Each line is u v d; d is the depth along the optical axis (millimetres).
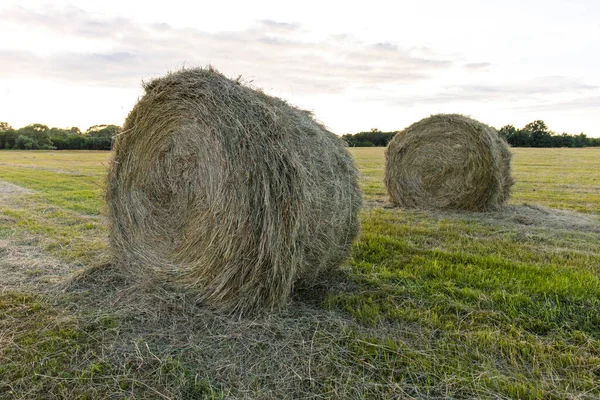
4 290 3643
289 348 2791
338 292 3760
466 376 2463
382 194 10203
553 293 3561
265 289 3217
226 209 3170
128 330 3029
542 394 2291
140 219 3975
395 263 4500
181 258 3613
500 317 3174
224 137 3164
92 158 27938
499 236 5816
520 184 12242
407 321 3152
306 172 3260
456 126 7801
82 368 2557
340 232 4020
